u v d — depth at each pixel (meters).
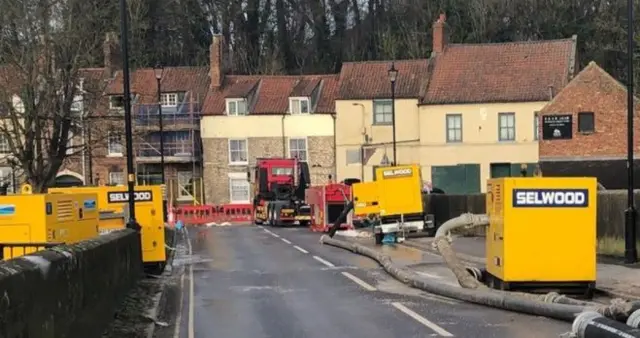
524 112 49.84
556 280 13.33
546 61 52.12
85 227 14.19
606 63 59.38
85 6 28.73
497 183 13.99
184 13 69.75
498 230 13.87
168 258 22.67
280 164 45.72
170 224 43.41
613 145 39.66
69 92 28.70
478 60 53.53
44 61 27.70
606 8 61.25
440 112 51.31
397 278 16.70
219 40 57.66
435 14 69.56
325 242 27.91
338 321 11.50
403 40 69.44
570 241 13.38
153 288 15.52
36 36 27.44
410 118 52.50
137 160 54.62
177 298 14.43
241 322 11.63
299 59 76.00
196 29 72.19
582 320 8.36
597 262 17.89
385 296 14.17
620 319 9.03
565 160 40.56
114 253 11.54
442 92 51.88
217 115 55.25
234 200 55.22
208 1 74.94
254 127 55.00
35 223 12.38
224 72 59.31
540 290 13.41
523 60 52.62
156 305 13.15
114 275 11.45
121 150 54.75
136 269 15.66
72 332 7.52
